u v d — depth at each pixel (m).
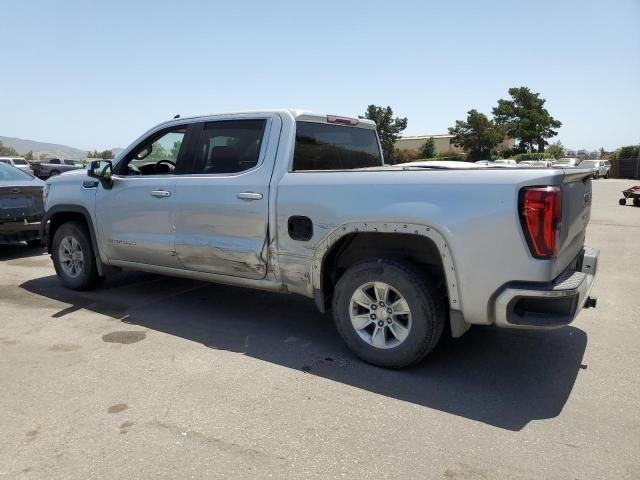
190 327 4.85
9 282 6.59
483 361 4.06
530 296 3.27
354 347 4.01
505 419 3.17
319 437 2.96
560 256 3.38
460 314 3.53
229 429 3.04
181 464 2.71
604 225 13.03
